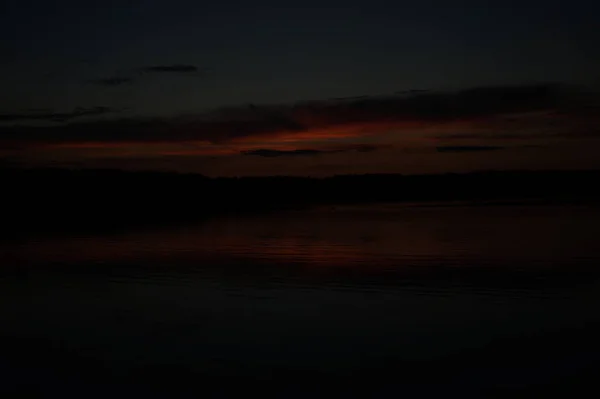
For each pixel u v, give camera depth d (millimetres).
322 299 7711
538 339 6105
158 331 6465
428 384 4992
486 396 4762
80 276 9336
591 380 5020
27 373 5262
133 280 9016
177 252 11625
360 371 5277
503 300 7574
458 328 6465
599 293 7848
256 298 7824
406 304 7438
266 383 5031
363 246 11812
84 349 5887
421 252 10961
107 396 4777
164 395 4797
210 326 6613
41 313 7242
